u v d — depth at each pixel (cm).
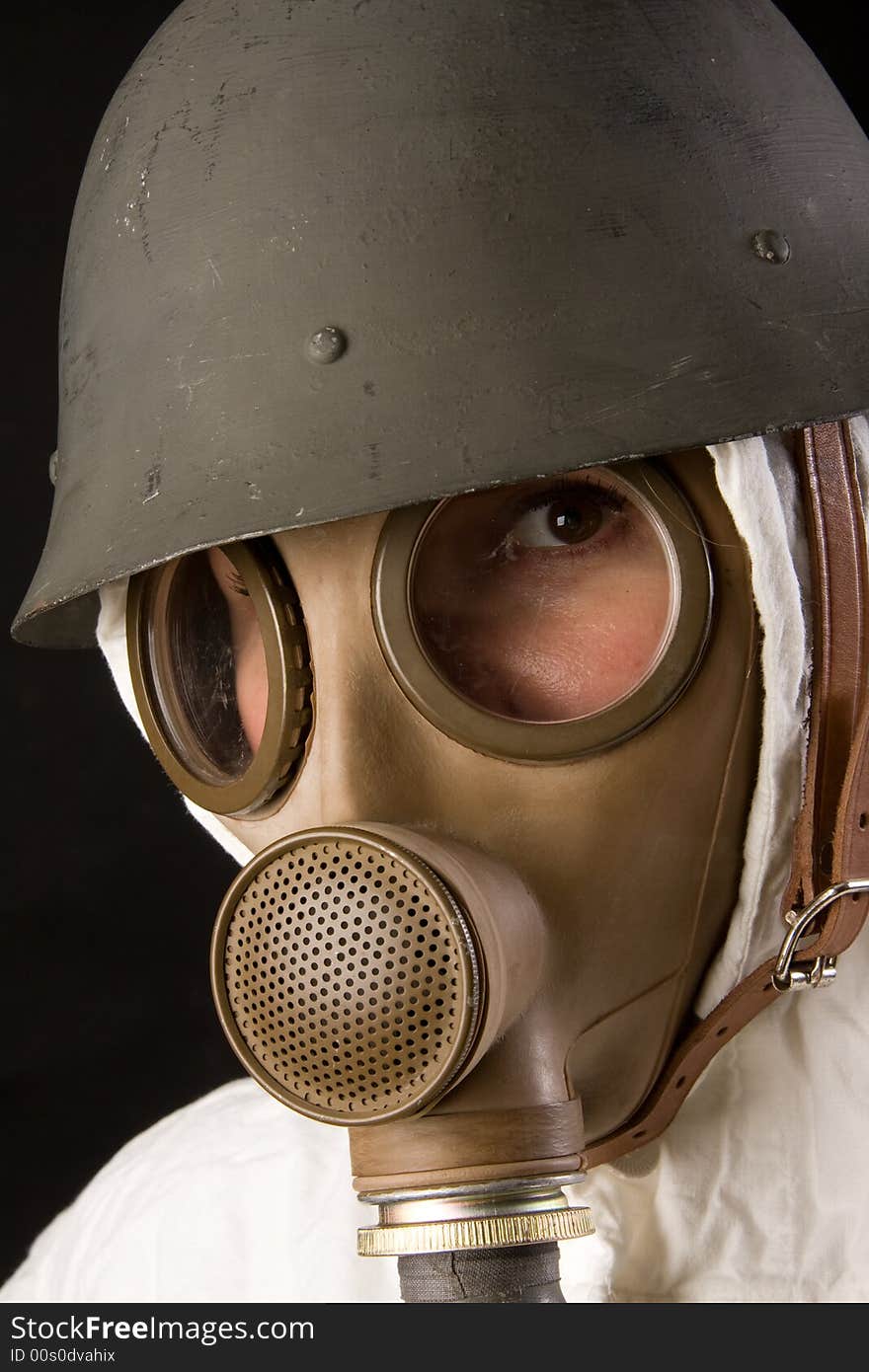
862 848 61
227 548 61
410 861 57
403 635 59
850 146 64
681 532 59
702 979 63
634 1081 63
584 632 60
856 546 61
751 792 61
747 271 59
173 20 66
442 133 59
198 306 60
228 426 59
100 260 64
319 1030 57
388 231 59
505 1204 58
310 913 58
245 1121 78
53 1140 107
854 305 61
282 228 59
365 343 58
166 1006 108
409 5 61
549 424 57
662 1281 66
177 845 109
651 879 60
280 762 61
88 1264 78
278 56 61
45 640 75
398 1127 58
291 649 61
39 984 108
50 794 110
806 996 66
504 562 60
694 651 59
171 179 62
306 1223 74
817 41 98
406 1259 59
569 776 59
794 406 58
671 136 60
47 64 114
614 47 60
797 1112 66
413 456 57
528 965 59
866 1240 65
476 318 58
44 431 112
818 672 61
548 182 59
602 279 58
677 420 57
